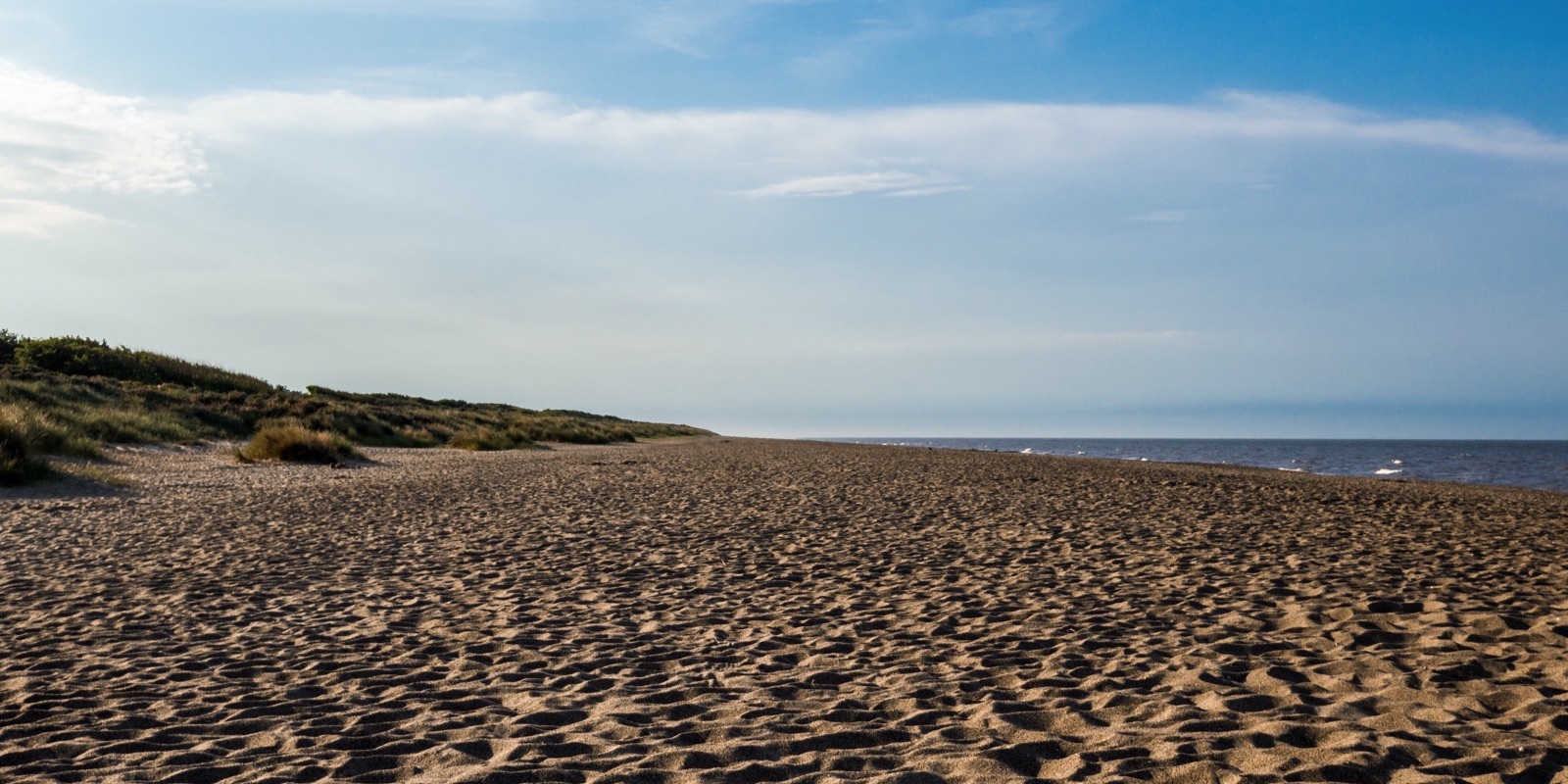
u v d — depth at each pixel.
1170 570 8.25
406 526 11.17
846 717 4.19
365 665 5.07
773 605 6.82
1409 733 3.87
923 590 7.37
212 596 6.96
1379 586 7.48
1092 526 11.35
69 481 15.02
